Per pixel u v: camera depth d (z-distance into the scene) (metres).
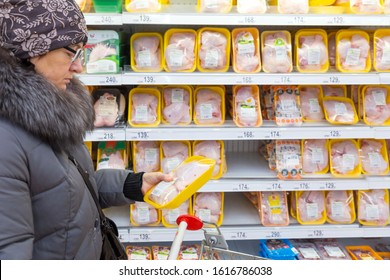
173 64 2.09
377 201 2.32
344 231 2.31
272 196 2.34
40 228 1.07
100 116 2.14
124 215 2.38
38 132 1.02
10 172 0.95
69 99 1.11
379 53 2.18
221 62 2.13
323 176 2.29
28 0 1.02
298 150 2.31
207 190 2.21
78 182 1.13
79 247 1.14
